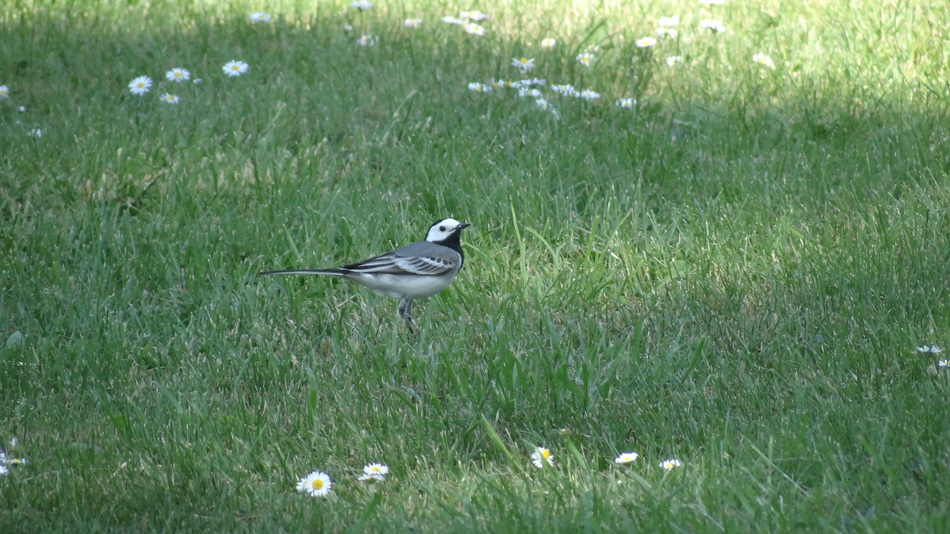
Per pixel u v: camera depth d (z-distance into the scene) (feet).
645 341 32.86
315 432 28.43
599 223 40.45
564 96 51.13
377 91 51.67
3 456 27.09
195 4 64.54
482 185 42.83
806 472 25.09
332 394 30.73
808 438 26.30
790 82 52.31
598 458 26.91
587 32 59.00
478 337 33.68
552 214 40.88
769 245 37.73
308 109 50.37
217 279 36.73
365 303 36.22
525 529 23.02
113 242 39.55
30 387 31.12
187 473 26.50
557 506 24.23
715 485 24.41
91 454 27.40
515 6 62.75
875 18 57.67
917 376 29.40
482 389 30.17
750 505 23.61
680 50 56.49
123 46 58.03
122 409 29.96
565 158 44.55
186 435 28.58
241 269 37.47
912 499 23.47
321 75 53.72
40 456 27.68
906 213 39.22
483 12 62.64
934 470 24.48
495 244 38.93
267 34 59.98
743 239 38.32
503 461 27.40
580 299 35.78
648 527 22.80
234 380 31.71
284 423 29.60
